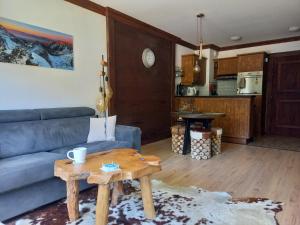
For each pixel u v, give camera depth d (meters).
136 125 4.42
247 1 3.36
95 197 2.25
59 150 2.51
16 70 2.62
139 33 4.35
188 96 5.35
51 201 2.07
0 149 2.15
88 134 2.91
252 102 4.77
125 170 1.64
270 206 2.05
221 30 4.84
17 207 1.83
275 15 3.94
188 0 3.32
